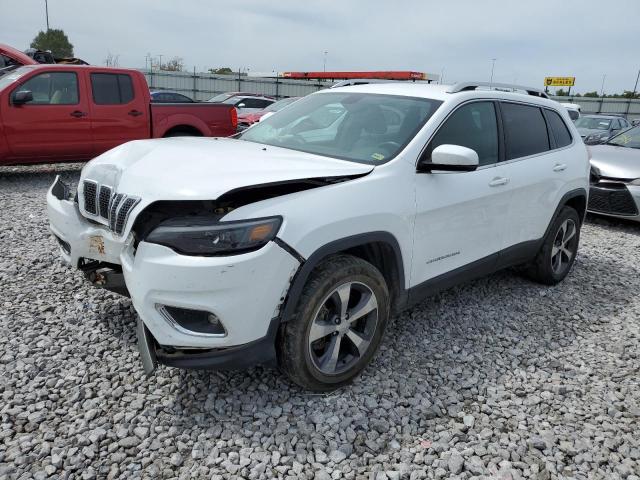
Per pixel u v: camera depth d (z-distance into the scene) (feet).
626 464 8.68
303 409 9.46
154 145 11.31
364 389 10.20
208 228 8.13
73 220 10.84
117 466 7.94
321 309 9.38
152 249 8.28
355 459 8.39
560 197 15.30
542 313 14.44
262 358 8.83
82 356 10.68
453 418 9.61
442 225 11.37
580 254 20.38
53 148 28.50
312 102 13.98
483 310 14.26
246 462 8.14
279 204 8.65
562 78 164.45
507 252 13.87
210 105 32.83
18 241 17.35
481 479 8.17
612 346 12.85
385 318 10.39
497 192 12.73
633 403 10.48
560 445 9.05
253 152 10.90
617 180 24.17
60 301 12.93
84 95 28.91
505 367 11.51
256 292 8.28
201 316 8.41
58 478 7.63
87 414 8.95
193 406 9.37
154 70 135.64
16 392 9.43
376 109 12.28
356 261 9.56
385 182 10.15
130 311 12.57
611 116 56.24
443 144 11.52
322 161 10.51
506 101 13.85
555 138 15.58
